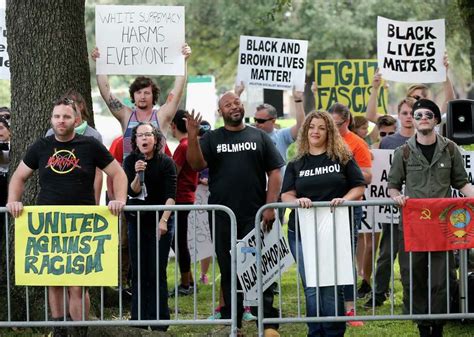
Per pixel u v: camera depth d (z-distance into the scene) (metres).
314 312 12.18
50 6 14.06
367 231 15.26
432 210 12.09
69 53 14.19
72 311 12.06
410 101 15.42
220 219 13.07
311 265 12.09
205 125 16.45
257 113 16.67
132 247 12.98
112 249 11.84
